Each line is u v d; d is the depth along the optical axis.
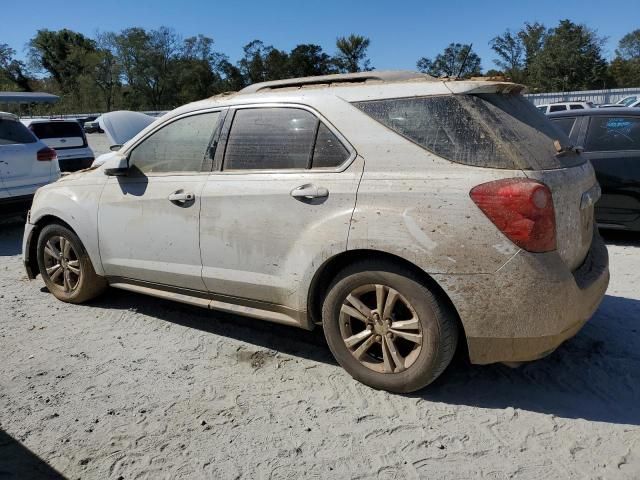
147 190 3.97
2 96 24.27
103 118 8.94
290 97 3.45
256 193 3.41
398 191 2.94
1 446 2.79
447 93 3.01
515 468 2.55
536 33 60.06
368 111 3.16
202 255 3.71
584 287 2.96
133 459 2.67
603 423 2.88
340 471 2.56
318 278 3.27
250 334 4.11
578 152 3.41
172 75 71.38
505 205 2.71
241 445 2.76
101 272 4.41
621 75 64.19
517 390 3.22
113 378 3.47
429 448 2.71
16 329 4.26
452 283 2.80
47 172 8.04
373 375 3.20
